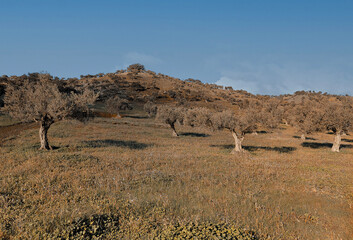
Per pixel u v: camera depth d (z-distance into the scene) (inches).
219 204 400.8
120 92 5821.9
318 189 530.6
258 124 1129.4
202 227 277.7
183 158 887.1
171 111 1808.6
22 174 558.6
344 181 601.9
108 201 389.7
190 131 2278.5
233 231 269.4
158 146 1286.9
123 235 278.4
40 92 979.3
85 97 1013.2
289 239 294.2
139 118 3253.0
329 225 344.2
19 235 257.4
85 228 267.9
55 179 524.7
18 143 1120.2
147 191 470.3
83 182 508.4
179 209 376.2
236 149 1132.5
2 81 3954.2
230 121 1103.0
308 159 964.0
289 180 600.4
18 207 363.9
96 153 929.5
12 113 959.0
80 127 1876.2
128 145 1243.8
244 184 549.3
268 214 372.8
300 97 6269.7
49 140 1273.4
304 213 387.2
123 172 611.8
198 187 506.9
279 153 1159.0
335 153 1176.2
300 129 1396.4
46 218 307.3
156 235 269.7
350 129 1209.4
